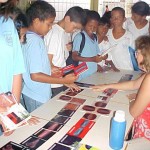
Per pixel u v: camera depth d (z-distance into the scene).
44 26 1.61
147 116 1.39
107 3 3.77
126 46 2.66
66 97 1.70
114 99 1.68
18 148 1.05
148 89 1.30
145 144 1.12
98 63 2.58
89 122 1.32
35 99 1.67
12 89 1.25
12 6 1.16
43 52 1.64
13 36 1.18
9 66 1.18
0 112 1.04
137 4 2.87
